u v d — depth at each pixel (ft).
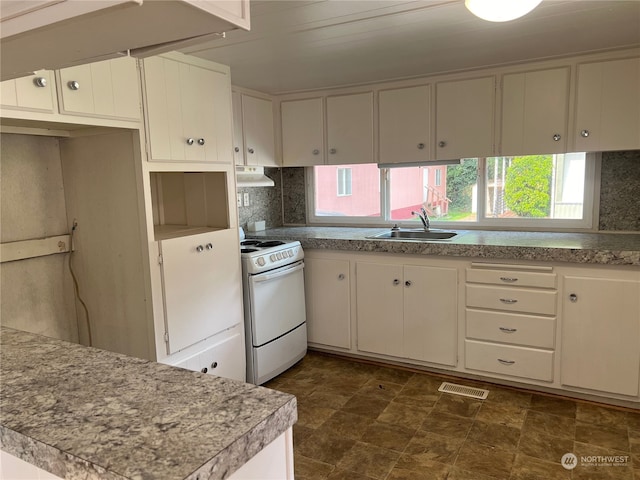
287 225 14.38
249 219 12.96
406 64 9.78
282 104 12.60
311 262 11.55
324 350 11.93
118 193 7.70
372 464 7.18
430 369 10.61
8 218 7.39
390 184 12.90
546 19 7.23
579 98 9.46
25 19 2.17
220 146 9.05
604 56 9.15
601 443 7.55
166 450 2.36
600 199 10.39
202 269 8.58
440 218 12.34
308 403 9.24
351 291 11.09
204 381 3.21
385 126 11.49
